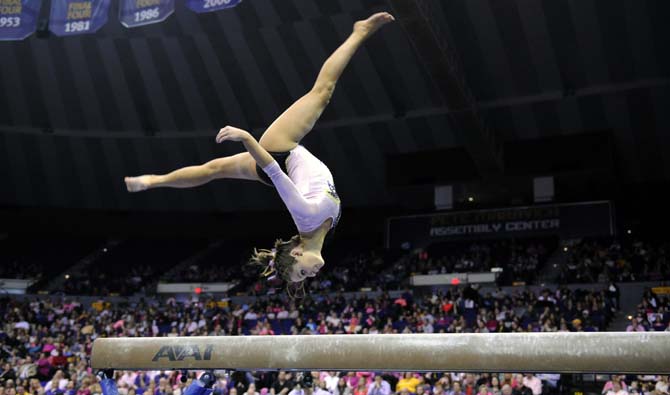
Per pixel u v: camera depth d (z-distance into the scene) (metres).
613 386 12.13
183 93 28.05
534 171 26.34
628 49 22.25
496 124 26.12
